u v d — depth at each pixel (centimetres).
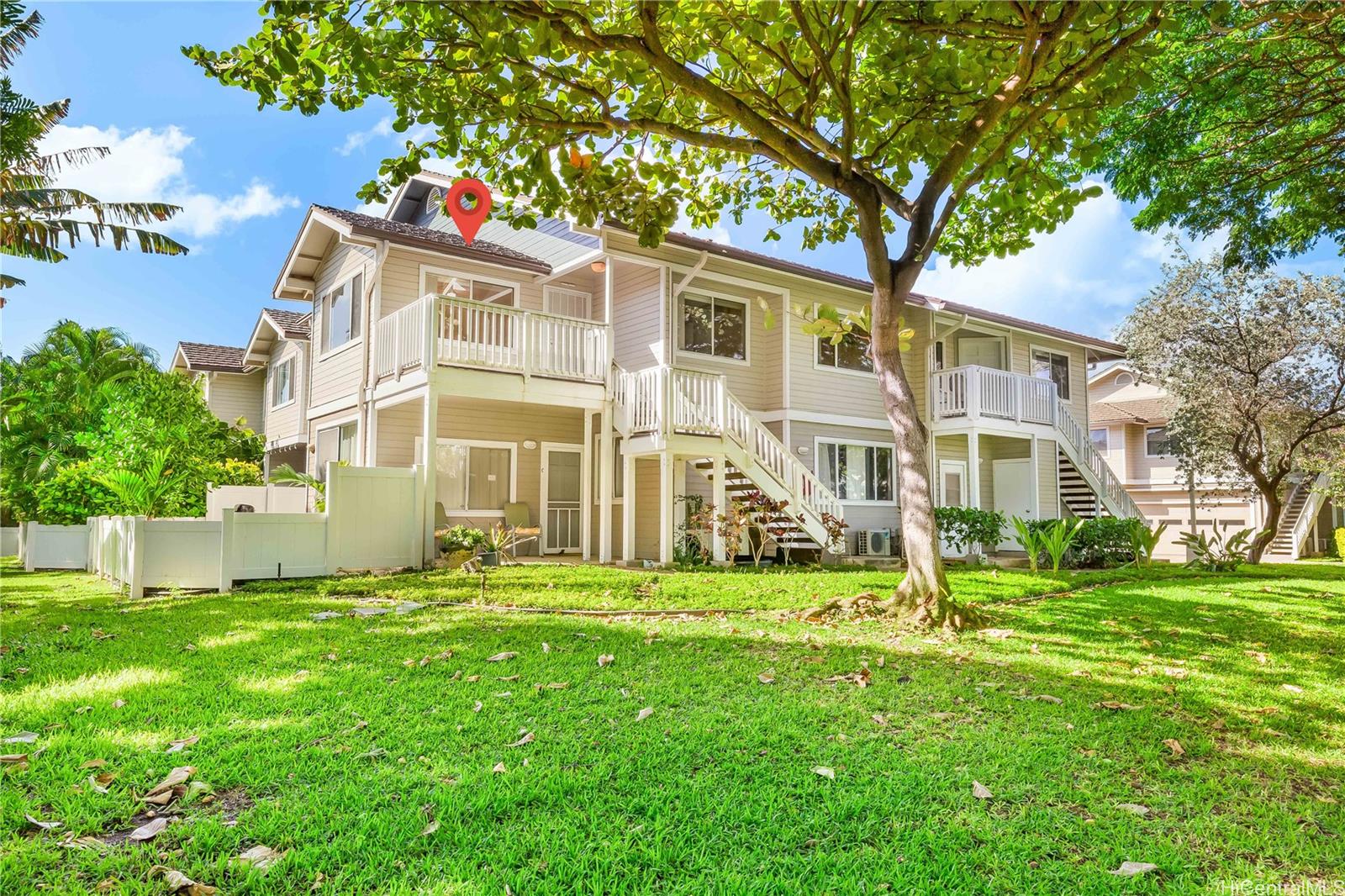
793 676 531
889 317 813
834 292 1823
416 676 512
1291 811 327
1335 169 841
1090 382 3484
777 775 346
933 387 1909
